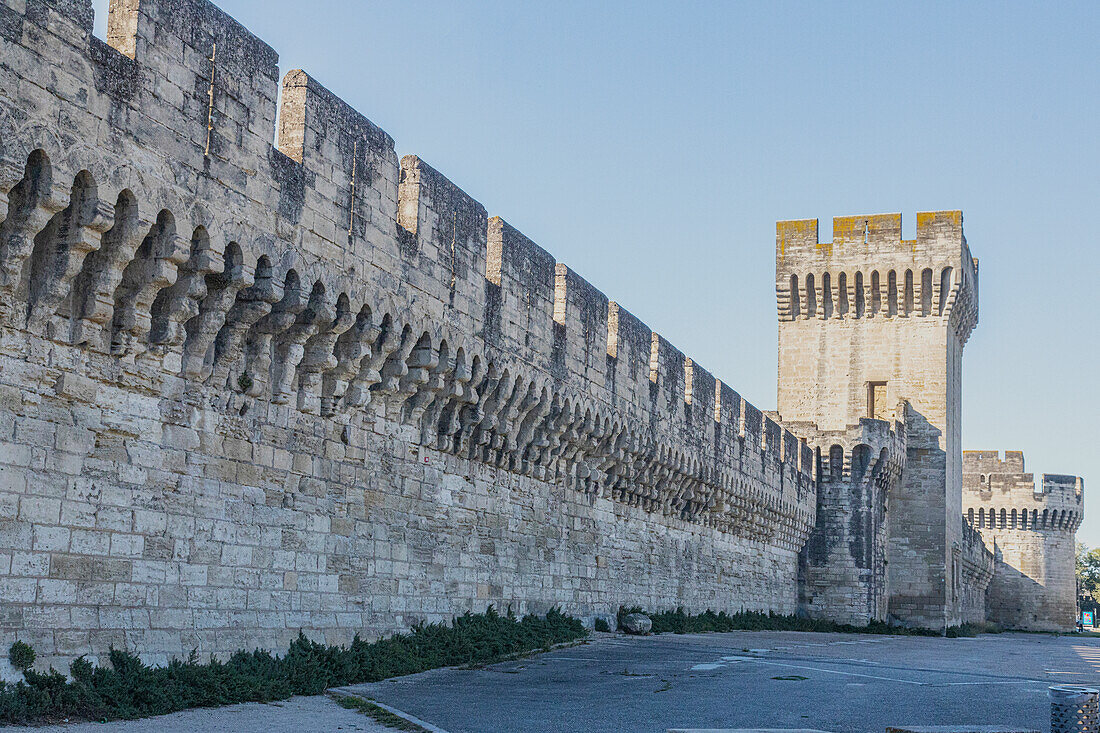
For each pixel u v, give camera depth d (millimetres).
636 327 43281
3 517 17547
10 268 17750
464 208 30969
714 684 26812
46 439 18438
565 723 19766
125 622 19703
